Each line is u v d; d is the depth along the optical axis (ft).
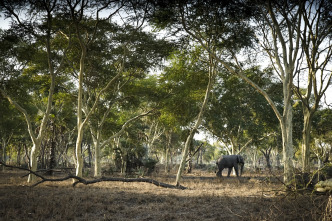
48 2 47.73
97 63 64.28
